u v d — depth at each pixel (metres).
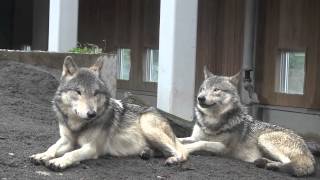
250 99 7.14
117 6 9.58
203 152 4.23
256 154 4.27
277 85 7.20
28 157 3.33
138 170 3.42
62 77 3.41
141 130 3.72
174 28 5.76
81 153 3.29
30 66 5.71
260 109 7.26
